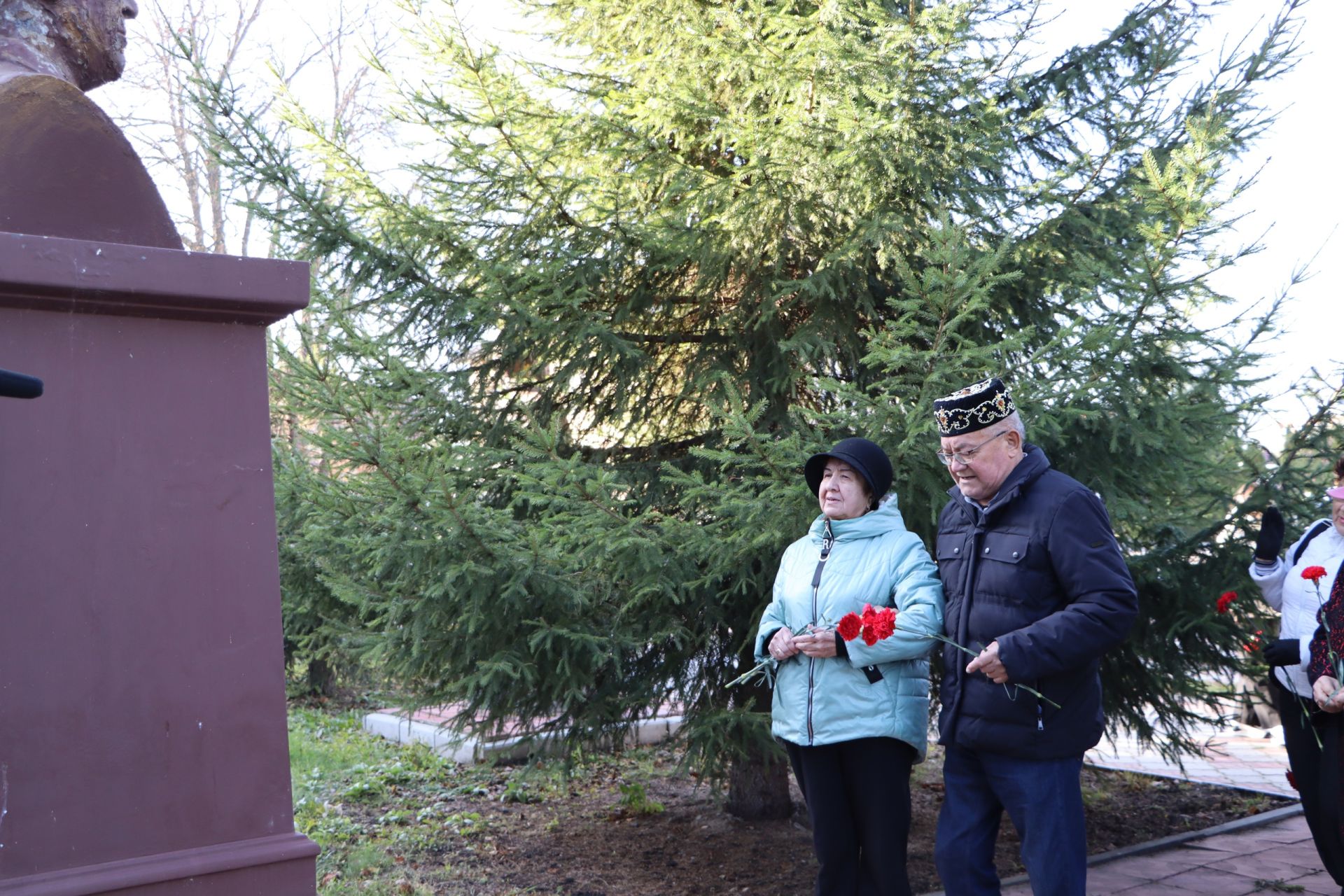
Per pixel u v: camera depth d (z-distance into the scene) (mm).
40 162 1712
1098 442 4250
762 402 3619
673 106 4668
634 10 5066
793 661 3059
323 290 4266
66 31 1969
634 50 5426
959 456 2812
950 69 4246
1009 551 2746
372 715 8398
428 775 6609
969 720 2748
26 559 1554
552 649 4109
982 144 4375
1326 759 3461
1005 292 4684
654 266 4859
